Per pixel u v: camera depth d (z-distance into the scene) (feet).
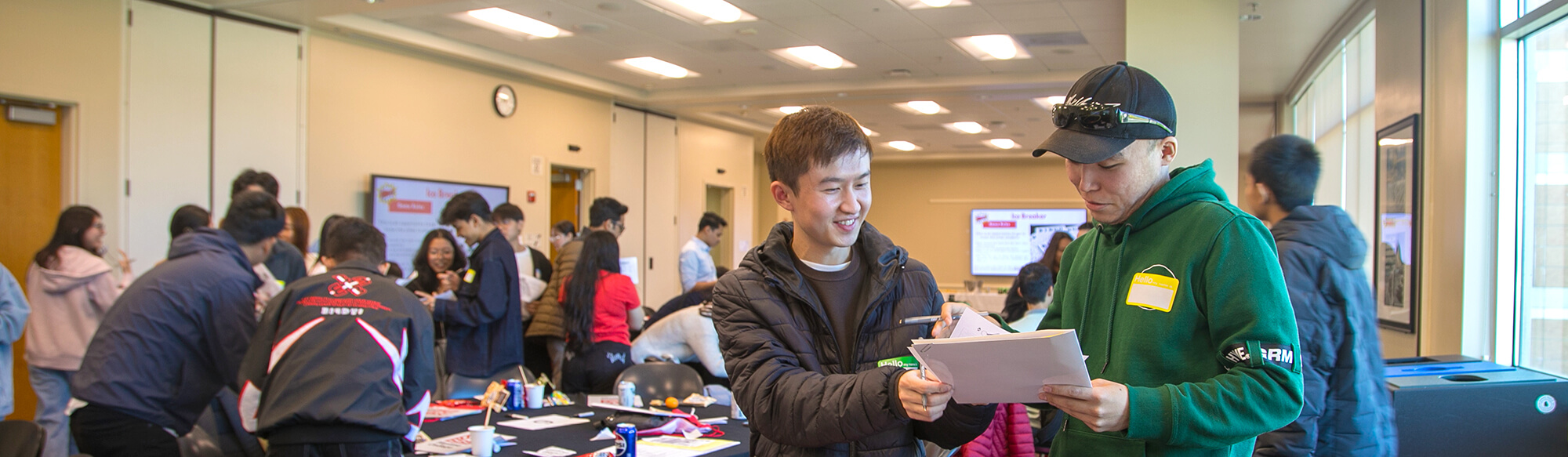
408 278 23.66
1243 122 34.78
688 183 37.29
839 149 4.37
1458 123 11.87
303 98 21.22
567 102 29.81
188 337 9.05
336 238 8.36
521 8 20.79
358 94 22.54
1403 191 14.25
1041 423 9.08
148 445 8.83
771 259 4.78
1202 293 4.22
